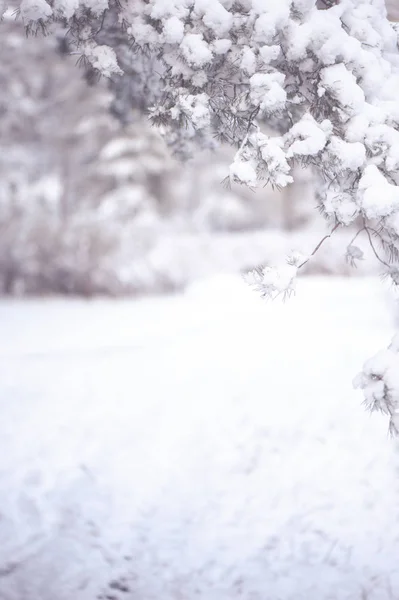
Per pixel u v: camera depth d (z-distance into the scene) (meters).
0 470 5.68
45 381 8.28
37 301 17.47
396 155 3.61
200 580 4.45
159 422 6.78
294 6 3.76
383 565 4.54
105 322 13.73
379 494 5.38
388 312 12.26
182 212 31.70
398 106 3.71
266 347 10.01
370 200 3.49
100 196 27.05
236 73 4.01
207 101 3.97
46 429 6.57
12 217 19.02
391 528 4.96
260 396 7.43
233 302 16.98
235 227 33.25
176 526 5.04
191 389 7.81
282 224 33.16
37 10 3.77
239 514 5.20
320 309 14.45
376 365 3.62
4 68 23.66
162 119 4.29
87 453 6.05
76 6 3.80
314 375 8.13
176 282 19.36
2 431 6.49
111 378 8.40
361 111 3.68
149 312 15.45
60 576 4.40
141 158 27.16
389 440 6.18
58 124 25.98
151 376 8.48
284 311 14.51
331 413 6.81
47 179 25.03
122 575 4.46
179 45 3.83
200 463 5.91
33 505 5.16
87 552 4.68
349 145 3.62
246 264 23.34
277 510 5.24
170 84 4.18
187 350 10.05
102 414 7.01
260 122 5.07
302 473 5.74
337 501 5.33
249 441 6.28
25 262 18.05
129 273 18.42
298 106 4.15
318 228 27.77
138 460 5.96
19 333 12.27
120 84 5.64
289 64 3.84
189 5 3.80
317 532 4.96
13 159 24.66
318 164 3.81
